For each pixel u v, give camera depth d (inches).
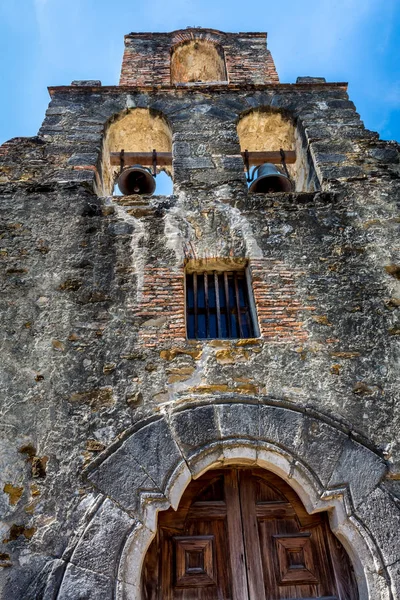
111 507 140.2
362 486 146.1
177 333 171.5
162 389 159.8
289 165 272.5
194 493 158.9
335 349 170.9
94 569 131.1
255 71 300.4
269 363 166.4
